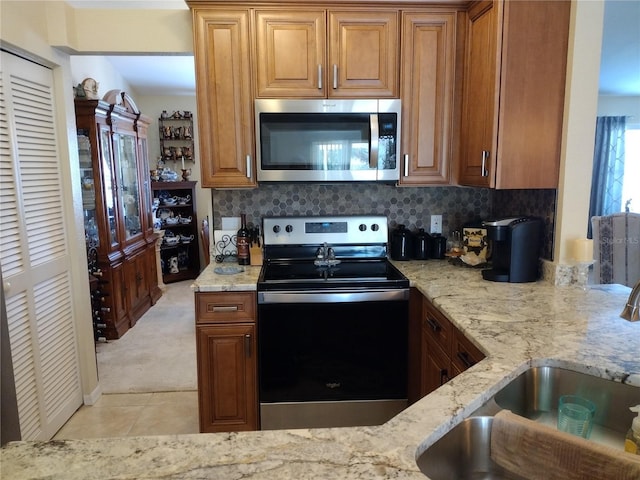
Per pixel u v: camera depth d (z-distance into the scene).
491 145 2.07
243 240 2.57
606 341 1.41
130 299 4.15
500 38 1.99
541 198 2.25
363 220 2.73
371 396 2.31
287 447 0.85
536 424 0.98
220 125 2.35
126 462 0.81
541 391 1.29
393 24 2.32
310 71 2.33
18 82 2.12
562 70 2.03
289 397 2.29
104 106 3.60
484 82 2.13
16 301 2.08
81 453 0.84
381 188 2.79
